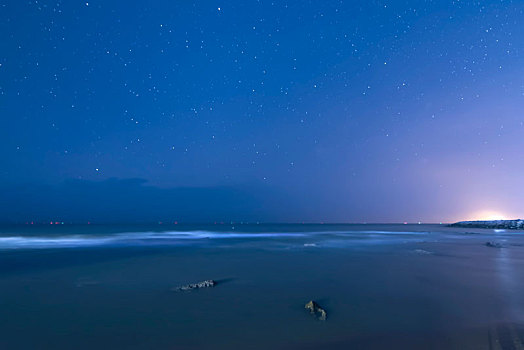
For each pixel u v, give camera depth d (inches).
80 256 793.6
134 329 269.9
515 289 414.3
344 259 722.8
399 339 245.4
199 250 955.3
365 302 351.3
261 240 1437.0
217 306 335.6
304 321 290.0
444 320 291.3
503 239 1526.8
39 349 233.0
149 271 553.3
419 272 546.3
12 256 792.3
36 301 353.7
